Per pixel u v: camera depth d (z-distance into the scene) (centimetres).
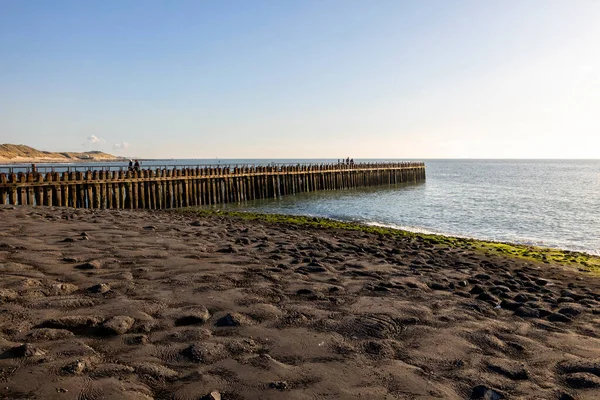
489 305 672
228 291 654
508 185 6347
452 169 14888
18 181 2445
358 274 834
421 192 5006
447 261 1169
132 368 395
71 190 2714
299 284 719
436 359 460
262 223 2030
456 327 561
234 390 371
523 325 590
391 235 1828
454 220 2709
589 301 752
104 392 350
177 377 388
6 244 889
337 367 427
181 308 567
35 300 561
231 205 3628
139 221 1498
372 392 381
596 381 418
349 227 2048
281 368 416
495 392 387
